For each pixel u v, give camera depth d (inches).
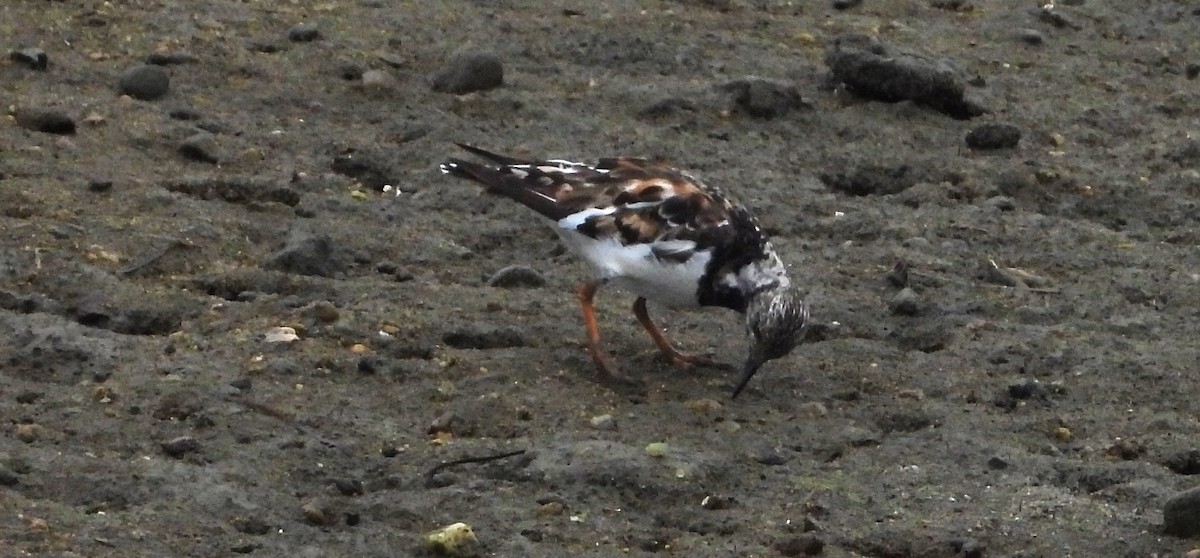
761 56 776.9
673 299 482.9
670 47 773.3
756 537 387.2
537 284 546.0
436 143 651.5
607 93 717.9
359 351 477.7
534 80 725.3
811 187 646.5
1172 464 440.8
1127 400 482.3
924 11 869.2
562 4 821.2
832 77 746.2
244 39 737.6
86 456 398.0
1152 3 906.7
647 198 473.7
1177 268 592.4
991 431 457.1
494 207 603.8
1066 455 446.0
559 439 431.5
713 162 659.4
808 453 438.0
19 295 490.3
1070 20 871.7
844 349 509.0
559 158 645.9
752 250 473.1
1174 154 703.1
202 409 430.0
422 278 545.0
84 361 451.5
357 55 729.0
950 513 402.6
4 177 574.6
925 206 637.9
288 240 554.6
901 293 545.3
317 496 393.4
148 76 666.8
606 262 478.3
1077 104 758.5
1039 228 621.3
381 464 414.0
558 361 484.1
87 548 353.1
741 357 503.8
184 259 531.2
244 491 388.2
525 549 373.7
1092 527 396.5
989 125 698.2
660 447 422.0
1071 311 550.6
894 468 429.4
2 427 410.3
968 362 503.8
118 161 603.8
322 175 615.5
